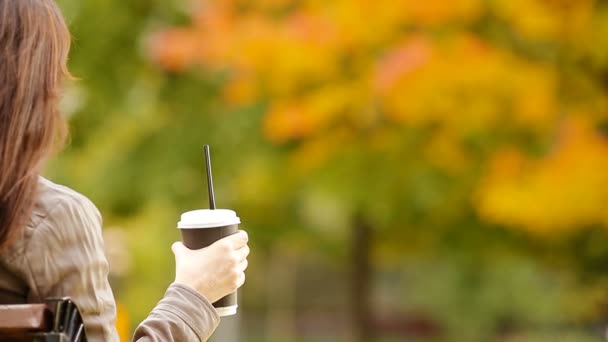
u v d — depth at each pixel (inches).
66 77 114.3
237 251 124.3
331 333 1170.0
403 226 570.3
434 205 482.3
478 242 581.0
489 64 400.5
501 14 411.5
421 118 415.5
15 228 102.9
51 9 110.4
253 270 1089.4
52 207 105.2
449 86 404.5
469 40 409.7
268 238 622.2
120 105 485.4
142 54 470.9
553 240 527.2
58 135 112.5
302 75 430.0
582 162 413.1
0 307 99.3
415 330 1130.0
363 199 478.6
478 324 940.0
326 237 697.0
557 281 896.9
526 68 408.5
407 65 396.8
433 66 398.3
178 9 477.1
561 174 414.3
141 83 489.7
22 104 105.5
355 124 450.0
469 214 542.9
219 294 121.9
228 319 762.2
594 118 420.2
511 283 910.4
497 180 426.9
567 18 404.2
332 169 476.4
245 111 481.4
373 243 627.5
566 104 419.2
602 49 407.2
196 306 117.5
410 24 424.5
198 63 458.3
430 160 452.8
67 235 104.7
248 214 589.9
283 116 437.7
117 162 496.4
